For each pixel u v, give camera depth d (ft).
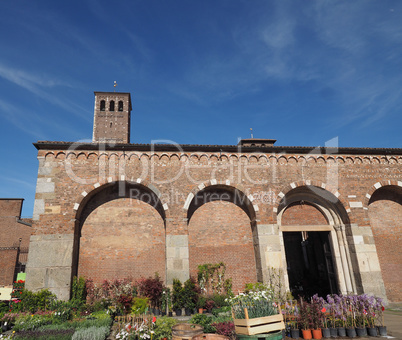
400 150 57.36
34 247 44.86
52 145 49.57
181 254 47.98
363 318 31.58
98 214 50.65
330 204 56.65
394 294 52.26
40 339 28.27
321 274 69.72
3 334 32.71
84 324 34.04
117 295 44.73
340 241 54.60
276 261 49.90
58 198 47.65
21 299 41.24
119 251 49.42
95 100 113.70
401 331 32.32
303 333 30.14
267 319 24.89
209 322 32.94
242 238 53.06
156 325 31.60
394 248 55.47
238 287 50.14
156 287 44.57
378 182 56.13
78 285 45.09
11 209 80.94
